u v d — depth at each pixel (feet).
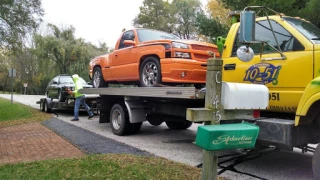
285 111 15.79
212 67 8.55
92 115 39.93
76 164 15.81
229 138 7.41
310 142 14.69
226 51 18.61
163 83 22.08
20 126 33.30
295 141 14.08
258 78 16.67
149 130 30.86
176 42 21.20
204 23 51.60
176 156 19.93
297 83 15.07
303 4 42.29
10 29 59.21
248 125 7.95
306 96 13.41
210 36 51.93
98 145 21.75
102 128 31.68
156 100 24.53
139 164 15.89
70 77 49.60
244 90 8.71
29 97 104.17
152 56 22.75
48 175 14.23
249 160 19.24
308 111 13.67
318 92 13.00
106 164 15.72
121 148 20.79
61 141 23.67
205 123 8.69
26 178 13.91
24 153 19.92
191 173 14.97
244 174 16.42
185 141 25.09
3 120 42.91
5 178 13.94
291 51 15.43
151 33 25.99
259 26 17.11
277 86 15.85
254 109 9.10
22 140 24.47
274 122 14.49
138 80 24.84
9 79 181.78
